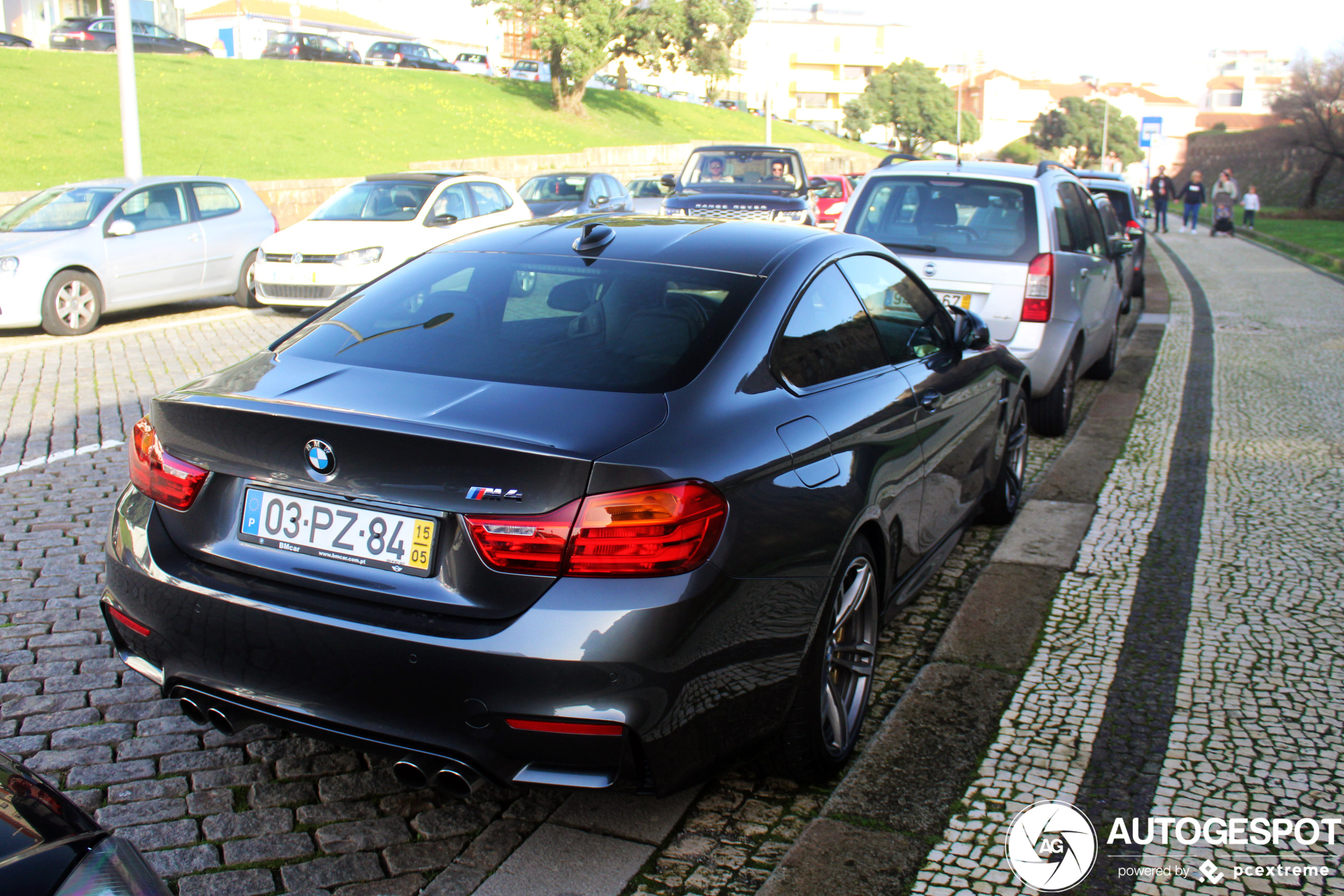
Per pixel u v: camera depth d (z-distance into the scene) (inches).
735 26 1971.0
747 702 99.0
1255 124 5251.0
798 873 100.4
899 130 4005.9
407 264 136.9
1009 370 193.5
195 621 99.8
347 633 91.7
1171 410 315.6
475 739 90.1
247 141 1200.2
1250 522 210.4
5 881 54.1
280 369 110.7
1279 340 452.1
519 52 3179.1
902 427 132.9
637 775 91.4
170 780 116.3
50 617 156.8
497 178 566.9
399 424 92.1
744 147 624.4
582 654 86.7
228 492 101.3
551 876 100.7
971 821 110.0
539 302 119.0
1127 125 4653.1
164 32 1667.1
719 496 93.4
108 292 429.4
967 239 271.7
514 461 88.0
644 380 103.5
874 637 126.6
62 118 1092.5
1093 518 213.0
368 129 1425.9
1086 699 137.3
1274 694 139.3
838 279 135.9
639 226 139.8
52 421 272.8
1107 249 340.8
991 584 177.2
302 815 110.5
